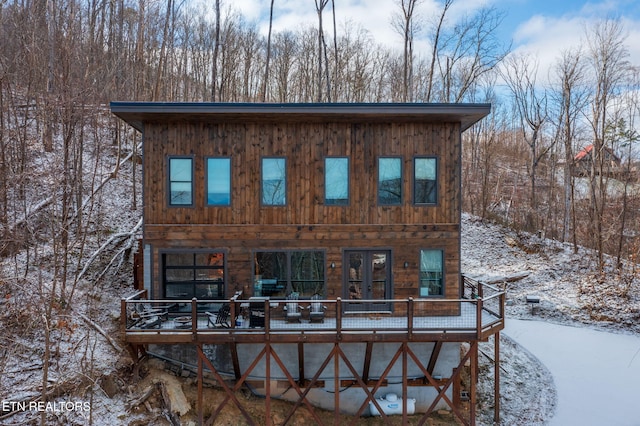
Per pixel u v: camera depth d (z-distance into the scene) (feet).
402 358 35.81
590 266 76.07
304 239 37.70
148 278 37.24
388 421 34.71
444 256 37.99
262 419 35.42
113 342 37.29
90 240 52.49
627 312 62.90
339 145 37.93
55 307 37.60
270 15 91.30
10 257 43.68
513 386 45.16
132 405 33.47
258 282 37.70
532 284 73.56
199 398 33.04
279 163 37.83
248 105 33.71
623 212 77.30
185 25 99.86
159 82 72.28
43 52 65.36
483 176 110.11
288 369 37.70
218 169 37.60
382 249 38.01
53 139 65.77
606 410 40.78
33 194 52.90
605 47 87.92
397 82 103.14
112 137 76.89
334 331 33.04
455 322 35.94
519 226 94.07
